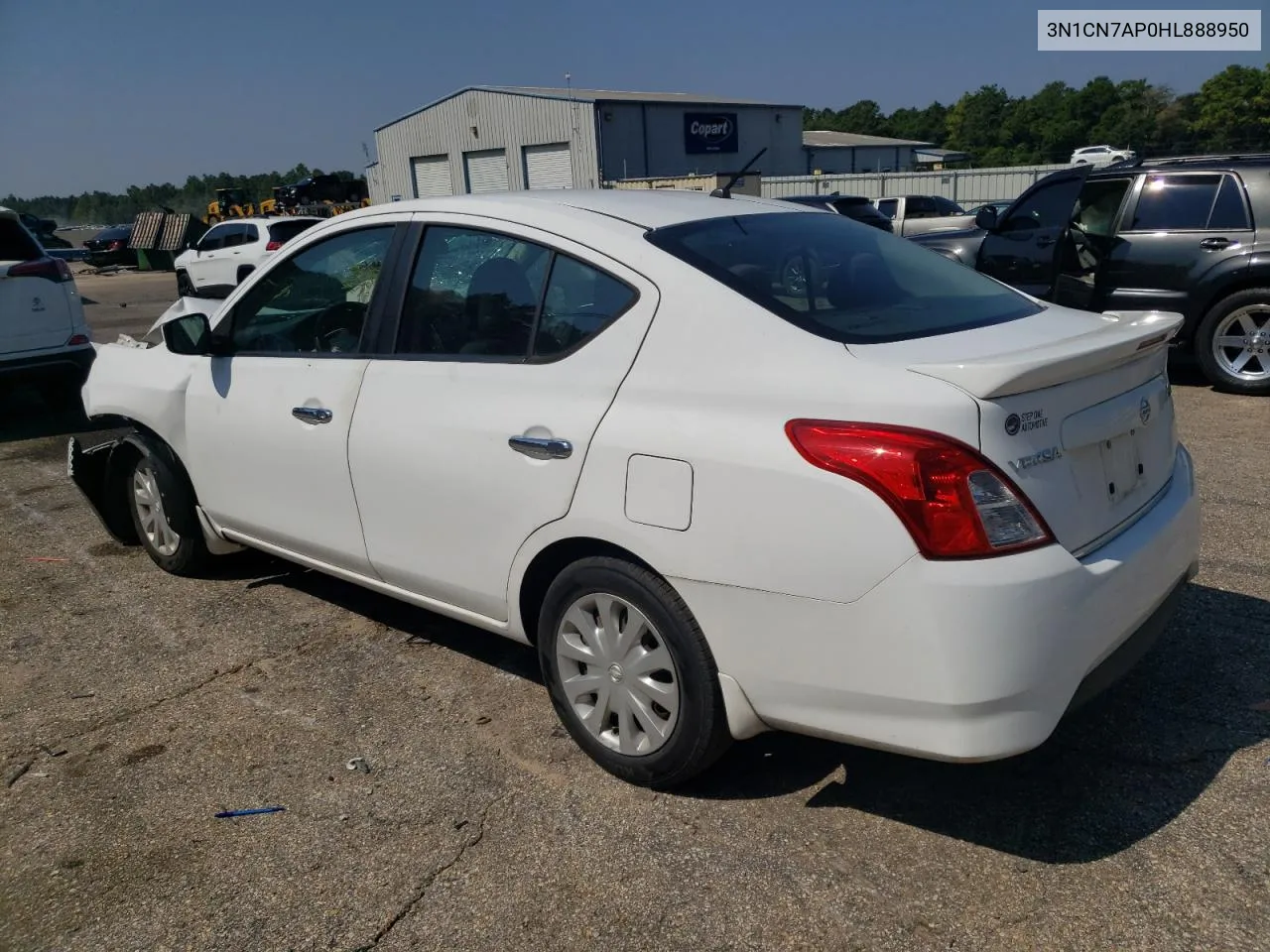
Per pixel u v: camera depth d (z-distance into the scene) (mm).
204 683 3869
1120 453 2760
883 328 2770
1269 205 7461
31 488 6863
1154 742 3119
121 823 3014
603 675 3016
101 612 4594
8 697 3834
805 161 50500
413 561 3508
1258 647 3658
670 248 2945
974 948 2352
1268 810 2764
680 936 2445
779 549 2506
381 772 3209
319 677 3873
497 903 2594
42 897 2713
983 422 2359
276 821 2984
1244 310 7605
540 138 40281
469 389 3221
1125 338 2650
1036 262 8680
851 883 2588
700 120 41938
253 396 4031
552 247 3127
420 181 45875
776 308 2736
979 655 2328
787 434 2508
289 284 4000
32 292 8328
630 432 2770
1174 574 2873
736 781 3045
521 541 3098
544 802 2998
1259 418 6953
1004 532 2355
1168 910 2428
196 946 2512
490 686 3746
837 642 2471
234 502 4293
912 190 34000
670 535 2693
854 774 3059
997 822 2793
